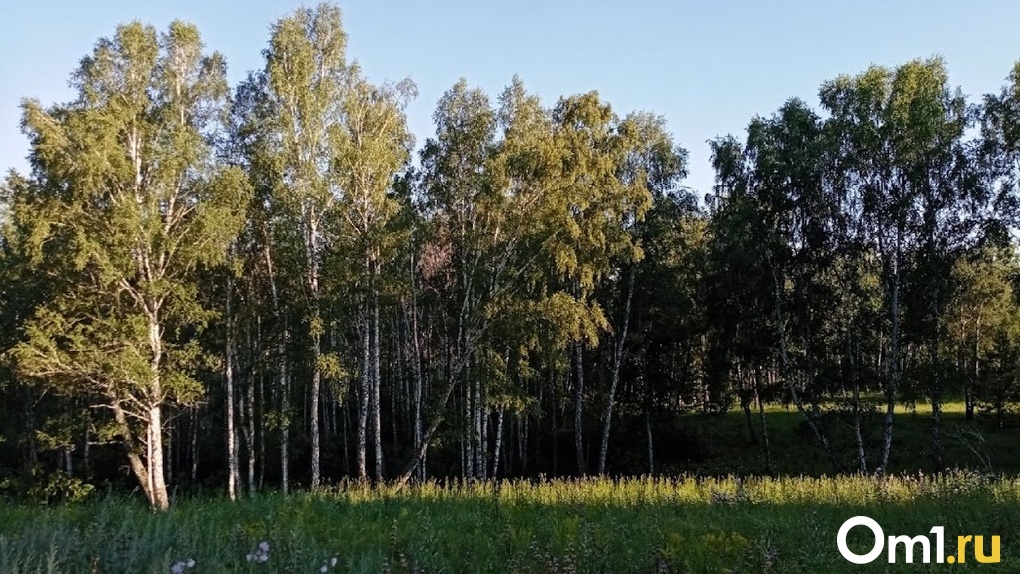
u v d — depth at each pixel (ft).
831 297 96.02
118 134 70.69
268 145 79.41
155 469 70.49
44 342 66.18
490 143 86.22
